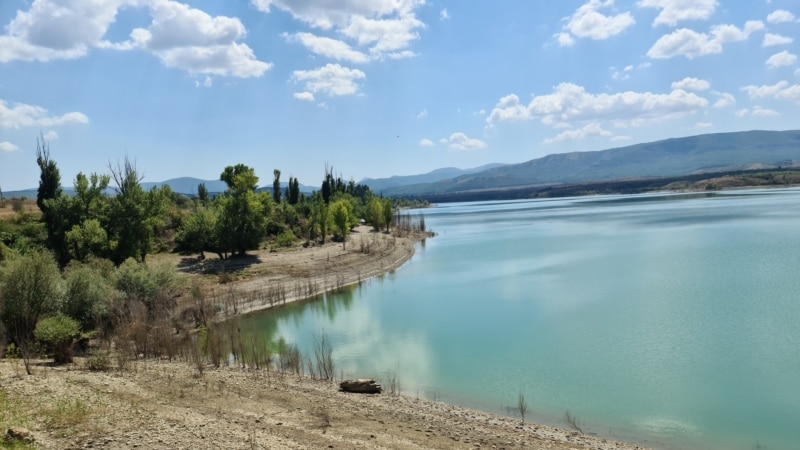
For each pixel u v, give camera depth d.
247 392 21.72
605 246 84.44
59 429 13.98
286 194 130.50
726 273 54.75
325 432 17.33
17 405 15.38
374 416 20.09
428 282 60.47
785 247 70.50
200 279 58.06
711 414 22.66
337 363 30.67
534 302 46.38
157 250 77.00
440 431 18.95
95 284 32.56
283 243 85.81
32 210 91.62
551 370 28.78
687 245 78.50
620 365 29.25
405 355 32.25
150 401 18.11
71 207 59.38
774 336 33.22
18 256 29.28
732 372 27.52
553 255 77.31
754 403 23.67
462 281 59.62
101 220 58.53
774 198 195.75
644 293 47.66
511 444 18.20
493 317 41.62
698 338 33.47
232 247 70.00
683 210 160.00
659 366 28.84
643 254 72.12
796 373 27.09
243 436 15.49
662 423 21.88
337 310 47.09
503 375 28.14
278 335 38.00
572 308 43.34
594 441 19.50
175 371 24.53
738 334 33.94
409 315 43.78
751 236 84.19
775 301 41.97
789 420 21.98
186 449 13.69
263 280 59.56
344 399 22.34
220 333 34.22
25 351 22.80
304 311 47.03
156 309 37.09
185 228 72.69
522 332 36.81
